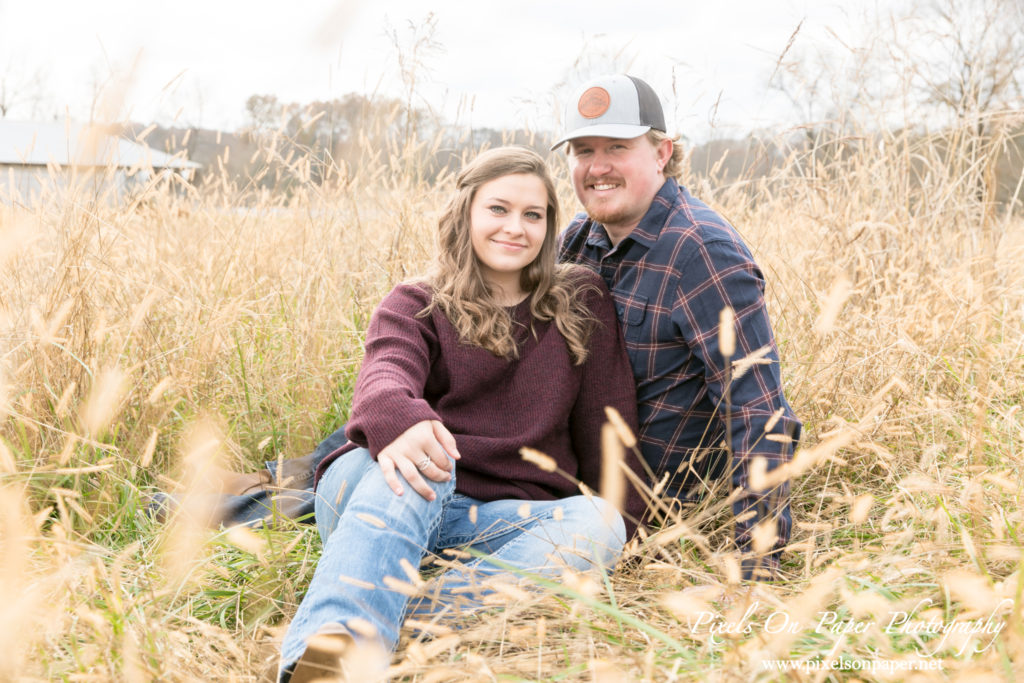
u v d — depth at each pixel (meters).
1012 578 1.31
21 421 2.15
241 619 1.67
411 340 2.04
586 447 2.16
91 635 1.38
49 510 1.53
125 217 2.86
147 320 2.66
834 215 3.02
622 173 2.15
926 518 1.67
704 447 2.15
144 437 2.39
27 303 2.34
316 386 2.92
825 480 2.17
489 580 1.49
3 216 2.30
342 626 1.37
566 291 2.16
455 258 2.13
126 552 1.45
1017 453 2.04
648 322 2.12
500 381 2.09
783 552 1.83
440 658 1.50
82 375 2.37
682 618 1.41
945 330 2.59
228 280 3.19
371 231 3.42
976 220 3.11
